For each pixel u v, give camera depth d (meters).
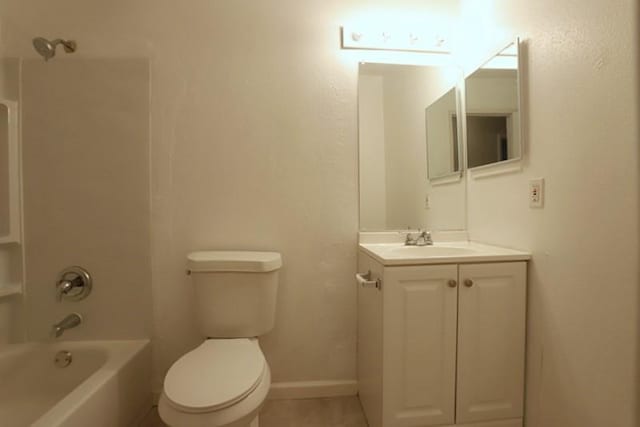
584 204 1.02
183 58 1.59
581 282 1.03
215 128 1.61
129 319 1.59
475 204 1.67
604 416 0.96
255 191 1.63
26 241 1.54
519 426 1.28
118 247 1.58
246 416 0.98
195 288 1.44
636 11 0.85
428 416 1.23
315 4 1.65
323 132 1.66
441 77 1.76
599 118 0.96
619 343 0.91
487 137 1.53
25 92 1.53
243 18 1.62
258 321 1.44
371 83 1.70
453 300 1.23
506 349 1.26
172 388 0.99
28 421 1.39
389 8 1.70
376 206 1.70
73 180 1.55
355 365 1.69
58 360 1.50
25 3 1.54
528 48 1.26
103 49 1.57
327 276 1.67
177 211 1.60
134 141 1.57
